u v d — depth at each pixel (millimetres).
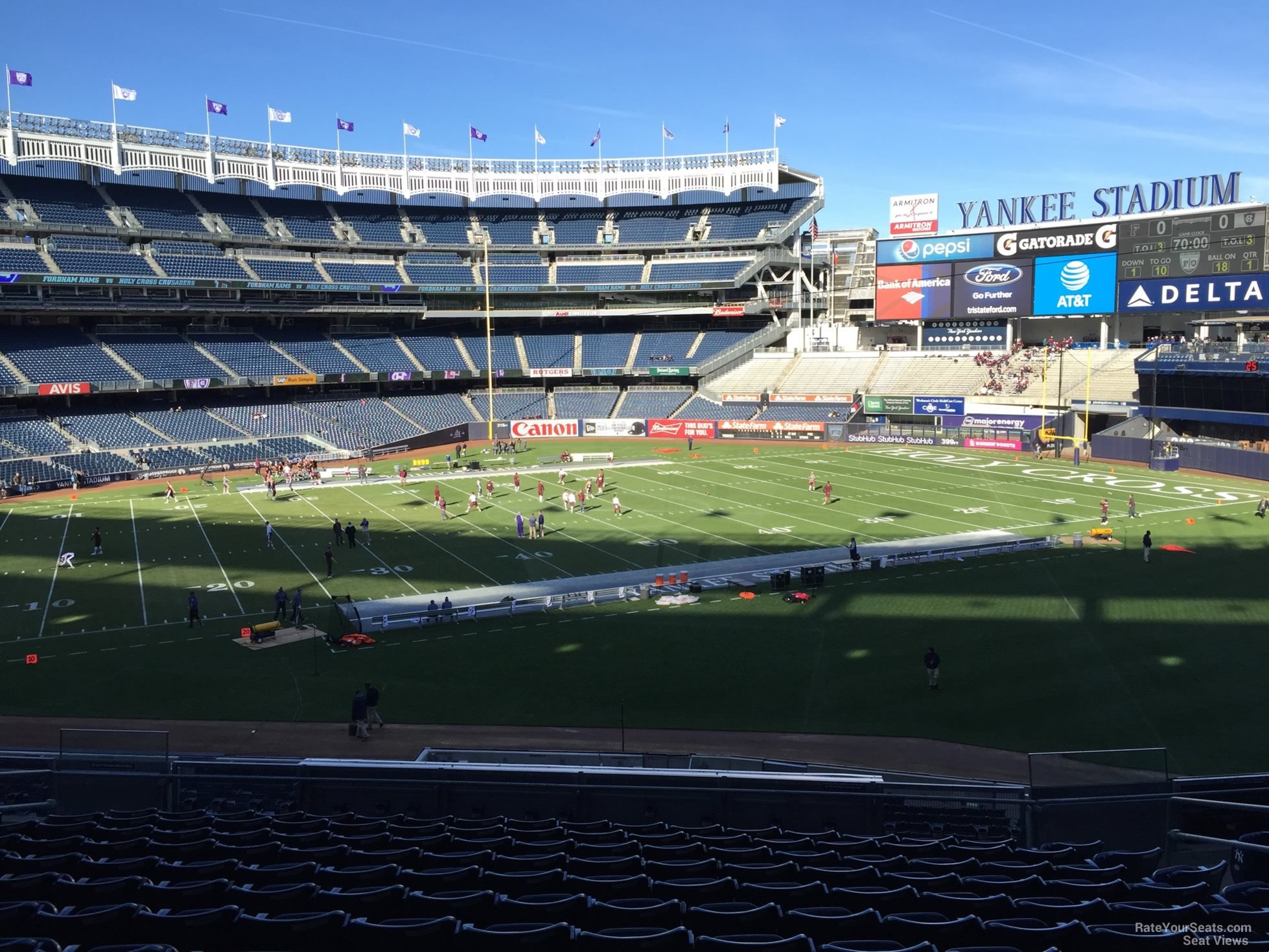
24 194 89000
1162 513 55312
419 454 92500
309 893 11086
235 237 98625
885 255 99875
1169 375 76312
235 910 10008
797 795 17328
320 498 66750
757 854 13742
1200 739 24859
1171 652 31656
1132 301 87250
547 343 113625
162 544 52000
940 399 91812
